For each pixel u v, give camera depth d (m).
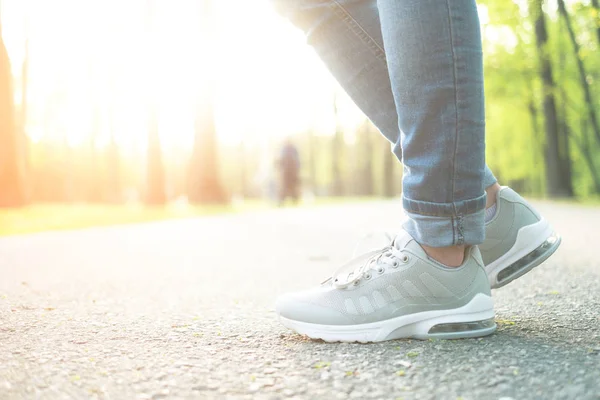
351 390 1.04
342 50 1.50
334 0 1.47
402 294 1.43
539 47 15.22
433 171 1.32
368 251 1.53
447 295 1.41
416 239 1.41
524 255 1.60
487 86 16.31
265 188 18.55
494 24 13.30
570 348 1.27
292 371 1.17
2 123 13.27
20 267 3.32
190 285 2.63
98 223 7.87
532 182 24.20
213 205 16.03
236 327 1.64
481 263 1.46
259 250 4.39
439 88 1.28
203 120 16.03
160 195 16.88
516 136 20.58
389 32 1.32
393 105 1.48
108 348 1.38
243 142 32.34
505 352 1.25
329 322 1.44
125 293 2.37
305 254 4.08
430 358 1.23
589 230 5.38
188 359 1.28
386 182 30.61
